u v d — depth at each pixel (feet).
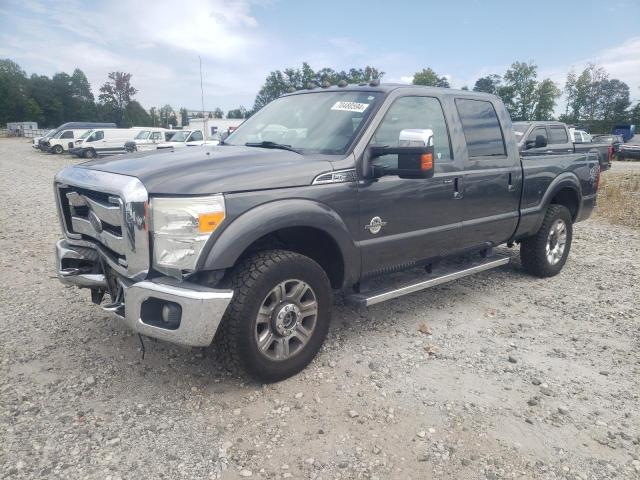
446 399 10.71
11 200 37.65
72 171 12.00
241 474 8.36
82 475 8.26
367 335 13.89
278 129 14.11
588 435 9.61
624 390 11.28
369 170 12.28
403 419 9.95
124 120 377.91
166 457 8.74
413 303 16.49
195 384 11.09
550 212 18.83
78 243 12.16
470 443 9.26
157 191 9.75
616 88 252.83
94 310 15.15
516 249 23.97
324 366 12.05
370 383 11.28
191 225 9.60
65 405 10.22
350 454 8.89
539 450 9.13
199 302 9.46
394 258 13.35
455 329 14.43
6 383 11.03
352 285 12.84
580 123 257.75
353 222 12.06
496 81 236.22
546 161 18.30
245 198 10.18
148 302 9.98
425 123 14.08
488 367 12.19
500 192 16.22
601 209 36.45
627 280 19.43
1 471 8.30
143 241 9.80
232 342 10.27
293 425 9.70
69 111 382.22
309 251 12.71
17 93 341.00
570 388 11.31
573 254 23.65
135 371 11.61
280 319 10.84
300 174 11.08
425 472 8.49
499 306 16.38
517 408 10.44
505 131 16.79
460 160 14.85
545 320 15.26
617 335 14.25
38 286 17.35
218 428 9.56
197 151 12.43
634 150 101.71
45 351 12.53
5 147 138.31
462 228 15.10
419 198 13.53
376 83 13.94
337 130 12.88
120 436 9.28
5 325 14.05
